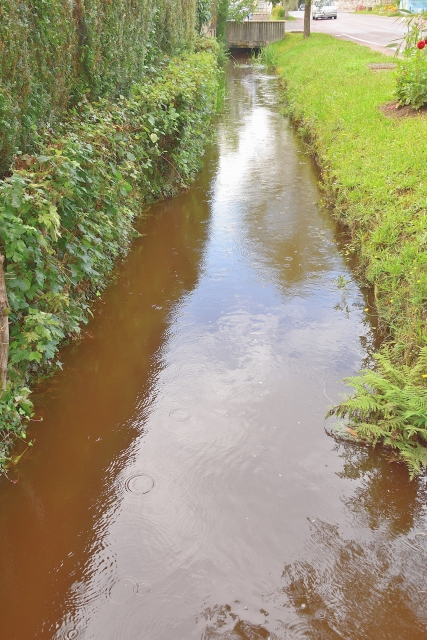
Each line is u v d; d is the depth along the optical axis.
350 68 15.50
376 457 3.62
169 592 2.74
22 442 3.73
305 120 12.06
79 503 3.26
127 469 3.49
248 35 31.81
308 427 3.83
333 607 2.67
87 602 2.71
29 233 3.75
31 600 2.73
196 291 5.67
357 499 3.28
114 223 5.79
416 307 4.54
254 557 2.92
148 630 2.57
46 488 3.37
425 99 9.50
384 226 6.00
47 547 3.00
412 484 3.41
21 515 3.20
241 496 3.28
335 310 5.32
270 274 6.04
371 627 2.58
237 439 3.72
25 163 4.36
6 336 3.47
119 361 4.55
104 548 2.98
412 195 6.46
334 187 7.95
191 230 7.23
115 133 5.86
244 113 15.20
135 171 6.22
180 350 4.69
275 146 11.56
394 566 2.87
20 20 4.47
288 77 19.00
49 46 5.10
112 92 7.11
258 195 8.56
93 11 6.05
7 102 4.20
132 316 5.22
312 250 6.64
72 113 5.79
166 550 2.96
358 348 4.72
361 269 6.04
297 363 4.51
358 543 3.00
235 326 5.03
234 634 2.54
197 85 9.53
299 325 5.06
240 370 4.42
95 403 4.07
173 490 3.33
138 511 3.19
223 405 4.03
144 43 8.47
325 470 3.49
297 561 2.90
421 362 3.94
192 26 15.23
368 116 10.16
